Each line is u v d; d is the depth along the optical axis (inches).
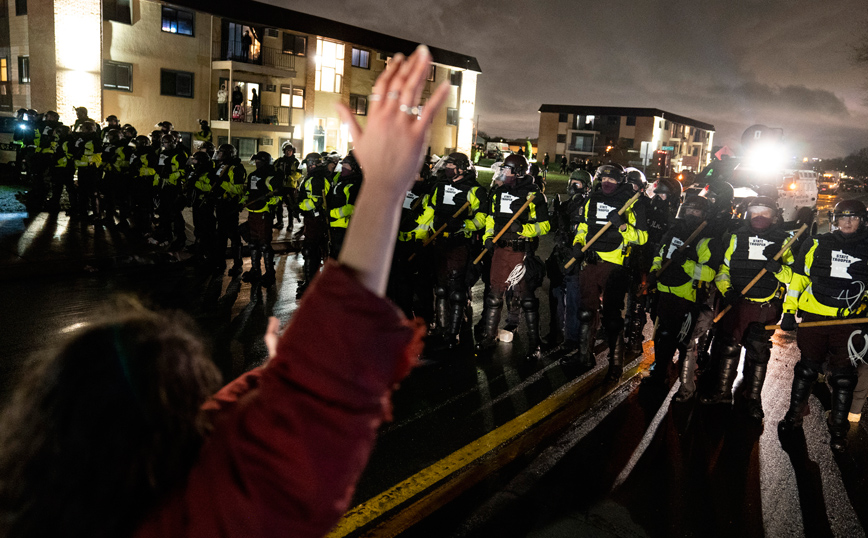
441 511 145.7
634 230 230.5
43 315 261.0
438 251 263.7
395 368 37.2
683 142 2989.7
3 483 34.1
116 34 901.8
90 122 466.3
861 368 211.9
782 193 572.1
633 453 182.2
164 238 398.3
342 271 35.4
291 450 33.2
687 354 223.8
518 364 251.8
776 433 204.4
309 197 307.3
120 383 33.8
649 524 146.4
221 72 1032.2
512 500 152.4
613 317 236.5
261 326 269.9
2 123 937.5
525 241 250.1
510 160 247.3
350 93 1275.8
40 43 858.8
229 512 33.2
